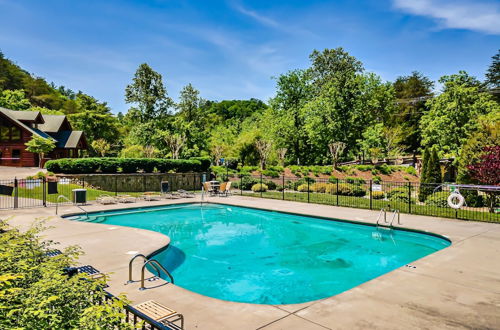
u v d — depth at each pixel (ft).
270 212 53.42
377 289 19.79
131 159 83.20
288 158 147.84
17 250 12.10
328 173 103.35
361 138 142.61
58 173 75.72
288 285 25.30
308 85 150.71
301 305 17.48
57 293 8.59
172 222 48.85
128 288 19.56
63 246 29.25
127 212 53.36
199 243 37.52
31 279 10.10
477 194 58.70
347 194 75.97
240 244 37.19
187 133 142.51
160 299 18.01
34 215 44.88
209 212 56.54
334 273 28.02
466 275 22.29
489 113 107.45
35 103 226.79
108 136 173.68
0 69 222.89
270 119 153.17
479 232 35.83
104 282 10.20
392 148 162.09
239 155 131.64
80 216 48.19
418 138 177.99
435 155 65.98
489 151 53.57
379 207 53.62
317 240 38.75
